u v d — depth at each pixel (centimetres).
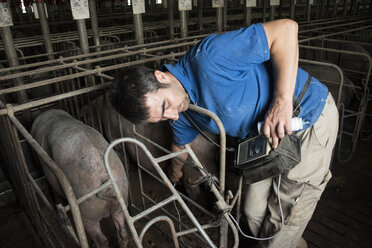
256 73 137
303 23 580
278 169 137
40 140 235
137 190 299
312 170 156
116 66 248
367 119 427
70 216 262
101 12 1131
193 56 128
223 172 147
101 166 188
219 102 133
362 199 273
